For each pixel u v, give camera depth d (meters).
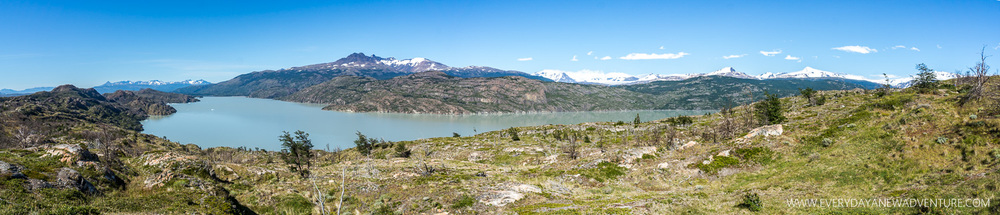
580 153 94.25
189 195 26.25
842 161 40.00
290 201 32.25
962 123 39.91
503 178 47.31
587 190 42.09
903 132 42.62
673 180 45.50
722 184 42.16
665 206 30.84
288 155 56.28
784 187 35.69
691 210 29.23
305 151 58.62
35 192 20.14
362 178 47.53
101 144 40.41
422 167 58.03
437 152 129.50
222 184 36.12
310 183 42.94
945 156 33.97
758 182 40.44
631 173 48.53
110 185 25.89
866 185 32.88
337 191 39.38
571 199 36.12
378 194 38.62
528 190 38.22
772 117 91.62
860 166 37.34
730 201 32.16
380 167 59.22
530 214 29.75
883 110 57.84
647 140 102.31
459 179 45.84
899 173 33.59
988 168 29.05
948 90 87.19
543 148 117.69
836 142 46.31
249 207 30.28
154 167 33.41
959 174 29.59
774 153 48.03
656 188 42.72
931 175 31.31
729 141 57.22
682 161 50.00
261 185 39.16
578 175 48.06
